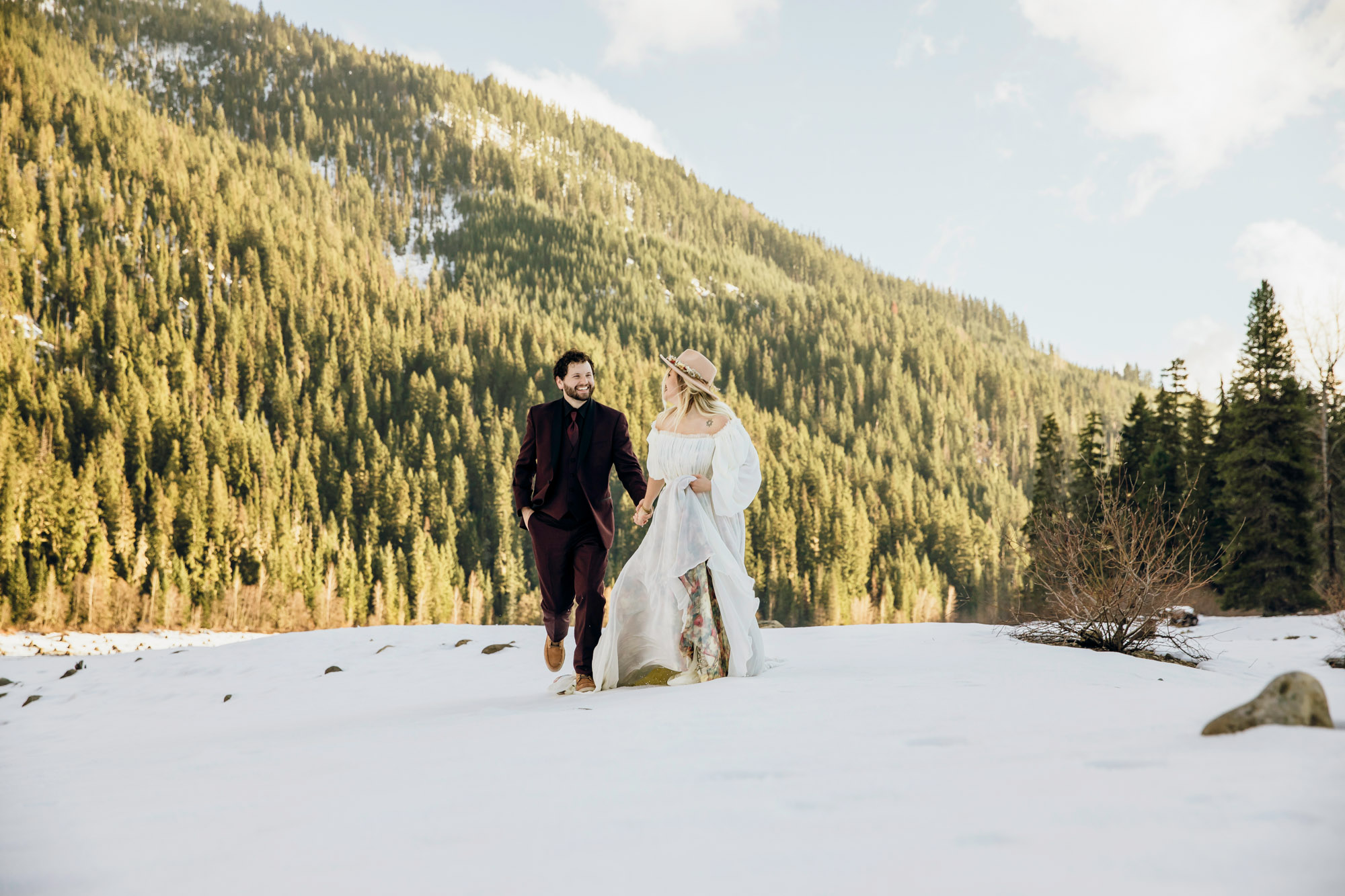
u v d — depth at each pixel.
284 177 182.50
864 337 180.00
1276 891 0.89
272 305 119.31
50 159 129.12
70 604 64.31
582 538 4.41
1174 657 6.73
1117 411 178.38
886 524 101.75
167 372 100.81
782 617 84.56
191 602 69.31
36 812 1.90
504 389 122.69
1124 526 7.10
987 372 177.38
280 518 80.00
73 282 108.38
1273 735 1.60
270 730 4.21
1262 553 23.94
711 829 1.36
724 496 4.27
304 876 1.24
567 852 1.29
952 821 1.29
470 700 4.86
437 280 182.25
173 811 1.80
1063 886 0.97
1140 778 1.42
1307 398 24.61
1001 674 3.84
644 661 4.29
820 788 1.60
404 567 80.56
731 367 164.75
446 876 1.21
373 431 100.06
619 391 114.88
